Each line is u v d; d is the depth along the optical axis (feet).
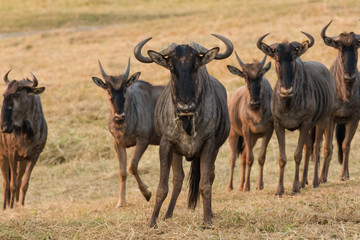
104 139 147.54
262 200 80.02
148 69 217.36
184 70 58.13
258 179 111.75
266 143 101.35
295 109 87.86
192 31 276.41
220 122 66.03
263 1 387.14
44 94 189.47
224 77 186.91
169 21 323.78
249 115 100.53
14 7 432.66
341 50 99.14
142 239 57.52
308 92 88.79
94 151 141.08
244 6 365.61
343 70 98.48
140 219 67.36
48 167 136.36
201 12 372.79
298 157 89.56
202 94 61.46
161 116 63.26
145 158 134.10
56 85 201.57
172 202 66.49
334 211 61.77
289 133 142.92
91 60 241.35
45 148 142.61
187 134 61.36
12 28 352.08
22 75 226.38
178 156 66.59
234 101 106.93
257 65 97.71
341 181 100.27
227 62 199.52
